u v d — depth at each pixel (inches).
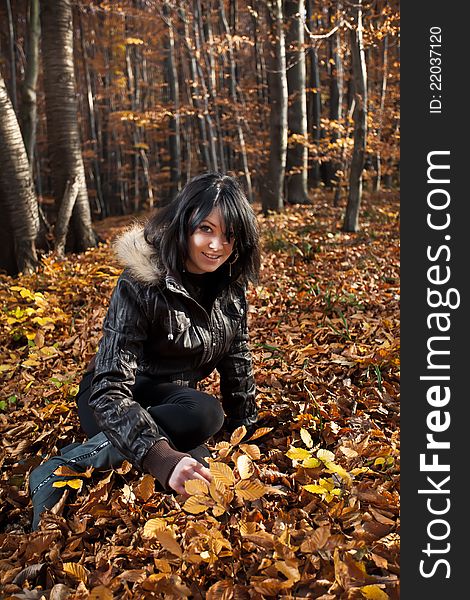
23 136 366.0
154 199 958.4
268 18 499.5
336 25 372.8
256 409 112.1
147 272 86.4
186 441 87.0
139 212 868.0
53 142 348.2
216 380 136.6
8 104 273.4
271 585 68.9
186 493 78.7
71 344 173.2
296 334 163.5
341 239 336.8
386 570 74.6
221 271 93.2
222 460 95.5
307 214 458.3
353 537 79.7
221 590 69.9
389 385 124.8
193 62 571.5
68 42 348.5
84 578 75.0
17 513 97.6
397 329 154.7
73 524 85.9
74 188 328.8
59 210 327.6
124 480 93.7
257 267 93.5
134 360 87.5
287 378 131.2
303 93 547.2
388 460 95.9
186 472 78.4
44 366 158.7
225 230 85.1
